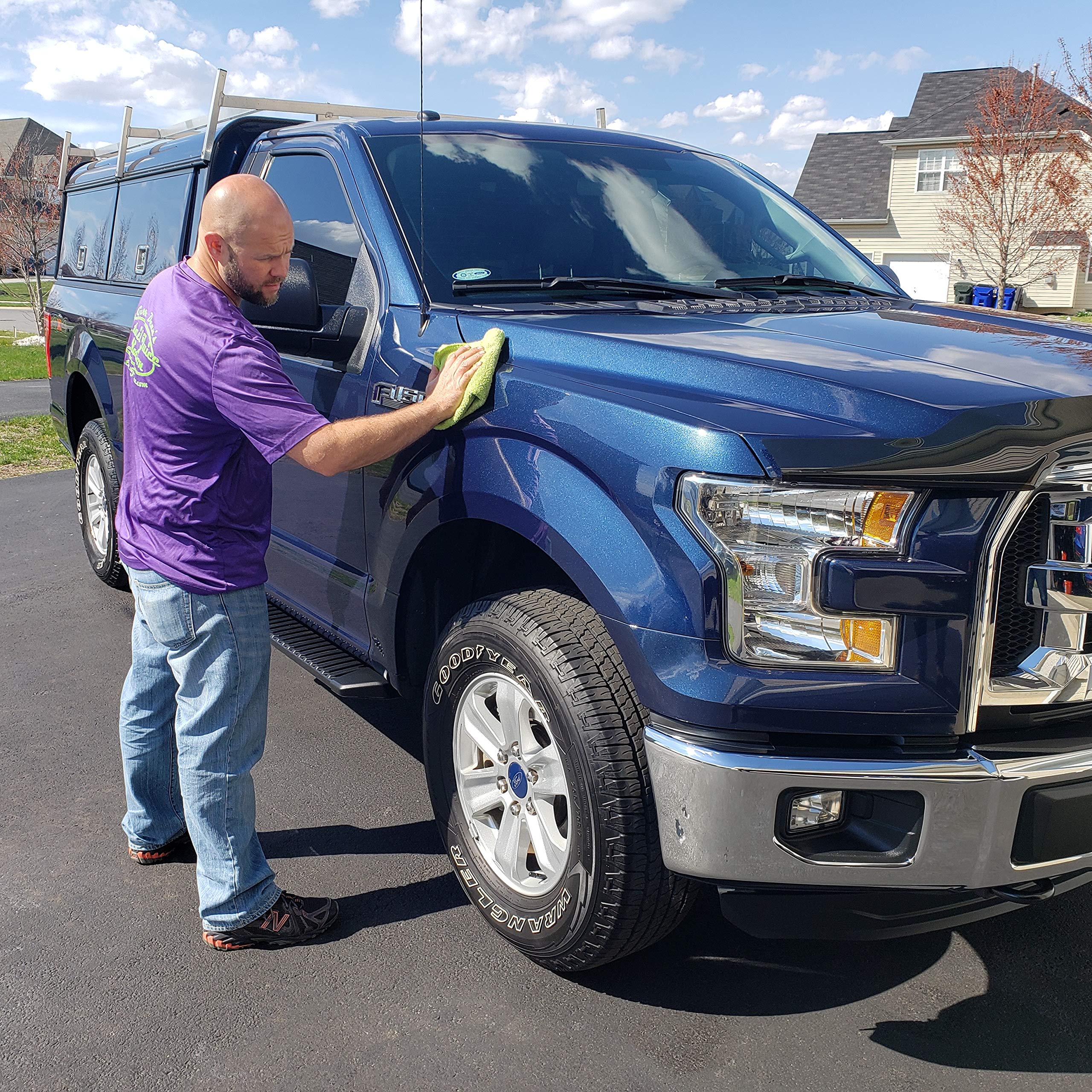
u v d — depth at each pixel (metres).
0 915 2.77
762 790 1.93
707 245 3.39
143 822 2.96
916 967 2.53
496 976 2.50
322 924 2.65
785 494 1.88
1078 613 1.92
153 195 4.72
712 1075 2.16
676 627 1.96
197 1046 2.26
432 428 2.39
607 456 2.10
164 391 2.36
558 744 2.22
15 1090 2.13
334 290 3.20
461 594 2.92
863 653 1.89
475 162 3.30
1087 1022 2.32
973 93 37.12
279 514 3.63
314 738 3.91
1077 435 1.88
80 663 4.64
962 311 3.04
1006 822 1.93
